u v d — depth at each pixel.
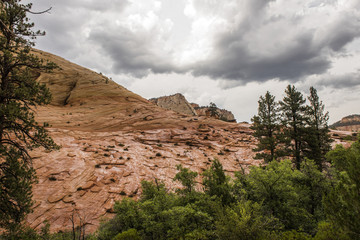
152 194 11.95
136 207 9.60
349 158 6.02
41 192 17.56
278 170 11.46
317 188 11.23
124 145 35.78
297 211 10.26
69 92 75.56
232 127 51.22
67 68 90.38
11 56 8.17
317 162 21.20
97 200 18.44
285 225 9.46
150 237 8.79
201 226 8.70
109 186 21.11
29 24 9.17
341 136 32.94
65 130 37.34
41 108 52.88
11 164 8.49
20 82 8.92
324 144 24.84
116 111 61.09
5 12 8.37
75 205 17.12
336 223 6.02
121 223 9.92
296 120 23.08
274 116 24.11
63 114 52.53
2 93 8.02
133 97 77.69
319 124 25.75
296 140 22.77
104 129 45.94
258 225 7.09
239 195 11.18
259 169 11.04
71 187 19.34
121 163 26.88
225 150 37.31
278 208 9.82
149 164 28.50
